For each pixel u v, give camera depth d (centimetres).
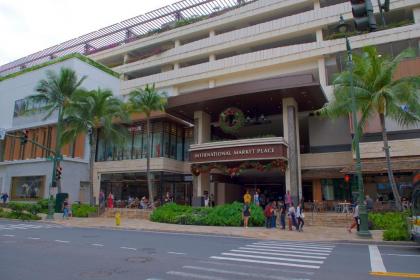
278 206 2464
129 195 3597
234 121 2844
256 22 3959
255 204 2280
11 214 2642
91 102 3094
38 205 2922
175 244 1270
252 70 3628
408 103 1892
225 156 2652
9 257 944
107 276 718
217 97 2698
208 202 2764
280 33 3534
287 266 852
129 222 2352
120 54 4866
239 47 3850
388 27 3045
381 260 970
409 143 2406
